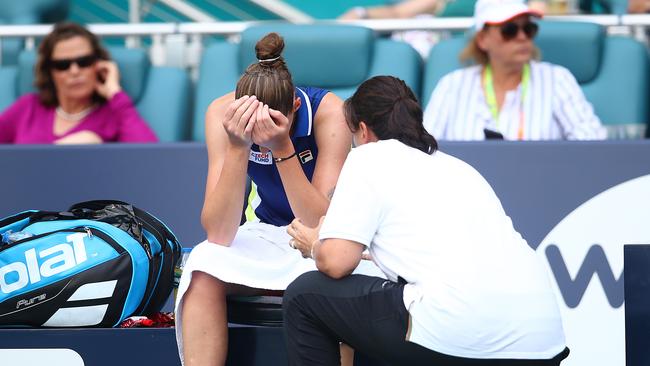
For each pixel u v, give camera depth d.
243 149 10.91
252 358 11.58
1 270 11.83
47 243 11.91
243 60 17.67
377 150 10.33
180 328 11.27
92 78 17.56
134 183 15.36
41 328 11.95
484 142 14.78
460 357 9.84
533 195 14.65
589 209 14.55
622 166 14.55
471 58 17.28
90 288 11.81
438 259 9.88
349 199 10.05
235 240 11.54
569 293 14.46
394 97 10.60
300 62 17.70
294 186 10.96
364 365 11.44
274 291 11.56
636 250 11.22
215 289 11.20
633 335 11.20
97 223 12.13
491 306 9.73
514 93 16.94
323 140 11.48
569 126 16.81
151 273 12.07
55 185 15.47
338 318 10.17
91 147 15.46
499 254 9.97
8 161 15.54
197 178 15.28
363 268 11.30
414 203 10.05
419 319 9.76
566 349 10.37
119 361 11.79
